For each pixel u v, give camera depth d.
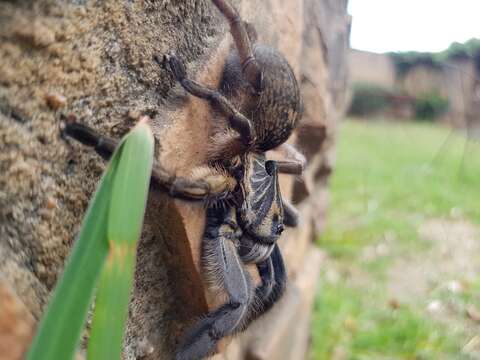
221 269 0.09
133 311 0.08
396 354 0.22
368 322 0.25
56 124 0.06
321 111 0.16
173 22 0.08
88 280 0.05
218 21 0.09
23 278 0.06
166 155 0.07
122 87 0.07
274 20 0.12
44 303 0.06
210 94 0.08
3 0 0.05
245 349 0.14
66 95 0.06
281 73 0.09
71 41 0.06
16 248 0.06
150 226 0.08
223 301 0.09
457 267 0.32
